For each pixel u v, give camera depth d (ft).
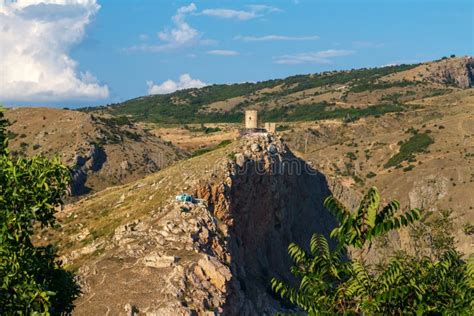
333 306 57.62
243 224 331.36
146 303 207.51
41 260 76.89
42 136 590.55
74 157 550.36
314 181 485.56
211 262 233.55
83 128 606.55
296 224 422.41
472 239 475.31
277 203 379.76
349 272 58.29
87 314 202.80
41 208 72.69
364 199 56.29
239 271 285.23
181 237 250.37
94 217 325.62
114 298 210.18
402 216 55.16
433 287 57.57
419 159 653.71
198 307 210.79
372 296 56.59
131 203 326.03
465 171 600.39
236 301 233.14
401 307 56.75
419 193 593.42
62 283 80.12
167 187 321.32
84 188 531.50
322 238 60.59
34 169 72.49
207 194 304.09
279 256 367.25
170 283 215.92
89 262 245.45
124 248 247.29
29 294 67.62
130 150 609.01
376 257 365.81
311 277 58.65
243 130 451.94
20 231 69.92
